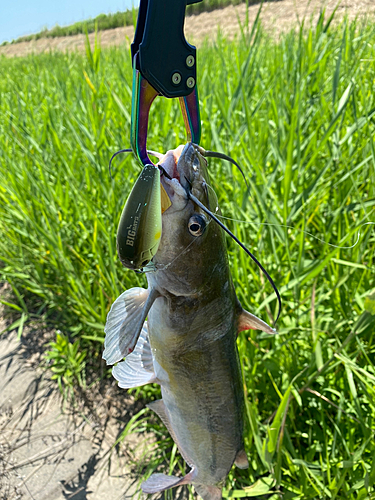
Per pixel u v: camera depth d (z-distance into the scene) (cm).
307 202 65
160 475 48
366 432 49
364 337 62
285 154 69
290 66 85
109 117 90
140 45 22
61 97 114
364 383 53
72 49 254
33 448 70
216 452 39
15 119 110
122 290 75
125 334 32
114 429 71
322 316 65
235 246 65
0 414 77
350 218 71
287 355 61
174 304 31
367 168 67
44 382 83
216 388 35
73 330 86
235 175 69
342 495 52
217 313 32
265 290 65
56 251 80
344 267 63
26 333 95
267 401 63
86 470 66
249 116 66
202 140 80
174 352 33
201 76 109
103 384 79
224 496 54
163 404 43
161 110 94
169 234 28
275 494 54
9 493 63
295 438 60
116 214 72
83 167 94
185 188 28
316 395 59
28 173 85
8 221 100
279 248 66
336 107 76
